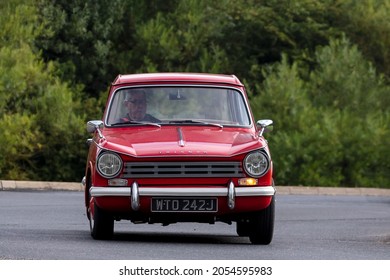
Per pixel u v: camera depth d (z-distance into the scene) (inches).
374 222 1977.1
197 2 4249.5
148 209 1263.5
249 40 4434.1
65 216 1887.3
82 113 3850.9
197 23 4178.2
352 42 4530.0
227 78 1435.8
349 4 4549.7
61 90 3602.4
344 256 1195.9
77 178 3686.0
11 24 3742.6
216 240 1423.5
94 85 4146.2
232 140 1311.5
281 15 4488.2
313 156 3730.3
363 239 1520.7
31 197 2474.2
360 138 3823.8
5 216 1825.8
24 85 3521.2
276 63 4205.2
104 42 4163.4
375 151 3838.6
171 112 1384.1
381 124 3900.1
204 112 1386.6
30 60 3641.7
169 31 4094.5
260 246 1302.9
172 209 1262.3
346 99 4018.2
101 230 1314.0
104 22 4146.2
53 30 4001.0
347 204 2642.7
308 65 4256.9
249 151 1280.8
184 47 4148.6
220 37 4340.6
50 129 3590.1
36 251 1138.0
